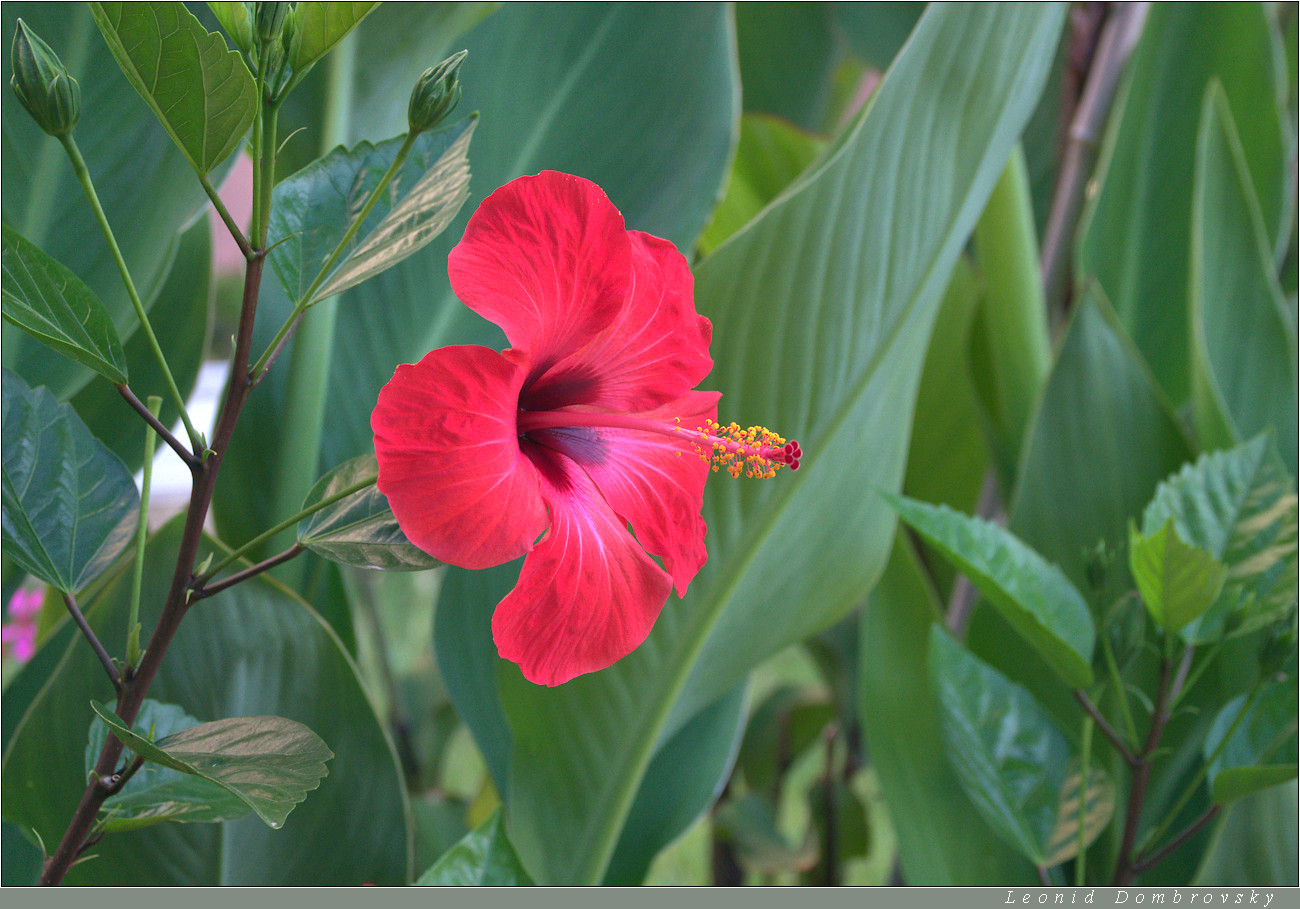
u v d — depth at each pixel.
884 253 0.74
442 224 0.56
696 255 1.20
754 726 1.49
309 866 0.71
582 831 0.82
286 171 0.72
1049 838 0.74
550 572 0.57
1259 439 0.75
